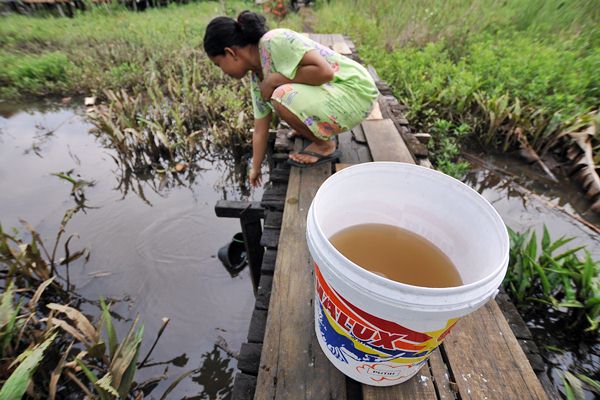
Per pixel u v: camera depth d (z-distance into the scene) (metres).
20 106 5.06
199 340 2.28
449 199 1.09
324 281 0.92
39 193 3.51
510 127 3.74
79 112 4.96
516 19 5.94
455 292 0.74
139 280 2.65
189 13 8.48
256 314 1.47
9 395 1.27
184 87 4.82
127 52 6.03
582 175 3.28
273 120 3.98
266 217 2.07
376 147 2.47
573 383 1.61
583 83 3.85
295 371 1.16
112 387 1.54
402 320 0.80
